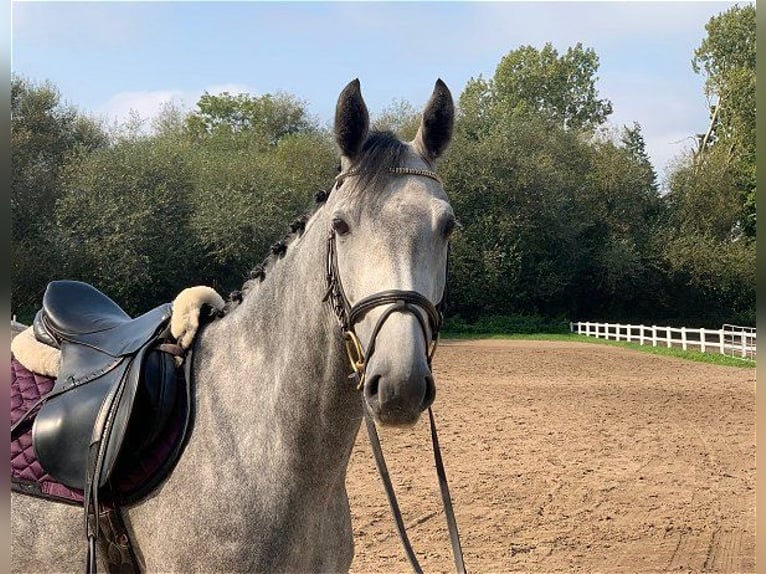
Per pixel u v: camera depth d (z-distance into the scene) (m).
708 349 26.73
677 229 44.84
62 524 2.66
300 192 36.69
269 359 2.55
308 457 2.42
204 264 35.50
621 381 16.94
